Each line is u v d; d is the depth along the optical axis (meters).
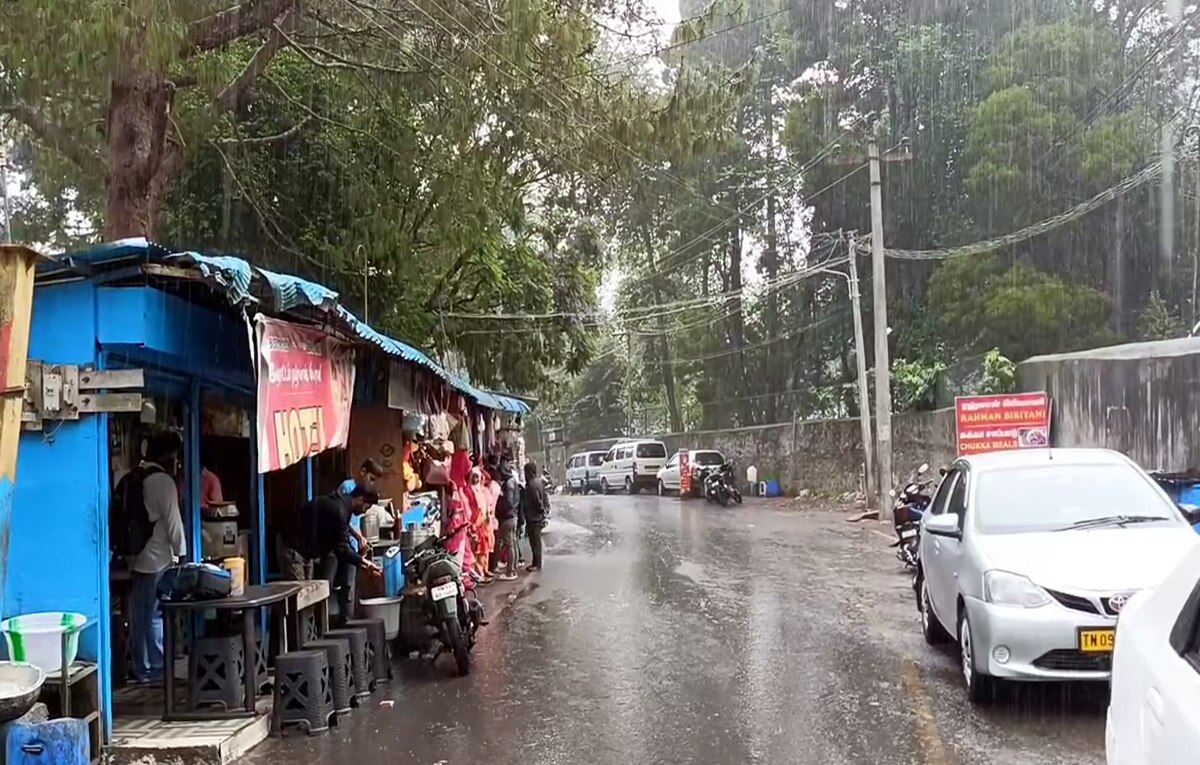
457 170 12.66
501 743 6.86
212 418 10.07
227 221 14.02
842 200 33.19
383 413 12.68
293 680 7.26
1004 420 19.25
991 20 30.44
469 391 16.48
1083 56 27.03
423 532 12.20
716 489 32.50
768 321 39.97
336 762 6.53
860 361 27.45
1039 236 27.00
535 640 10.61
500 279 18.73
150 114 10.75
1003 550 7.34
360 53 12.70
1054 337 26.16
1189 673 2.94
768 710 7.45
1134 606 3.69
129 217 10.67
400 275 15.23
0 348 5.69
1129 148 25.56
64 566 6.47
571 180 13.41
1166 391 15.29
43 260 6.23
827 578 14.59
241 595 7.37
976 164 27.78
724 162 37.16
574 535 22.66
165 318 6.81
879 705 7.47
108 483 6.63
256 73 11.69
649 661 9.31
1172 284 26.83
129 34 8.47
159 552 8.32
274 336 7.18
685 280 42.94
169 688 7.11
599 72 11.99
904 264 32.03
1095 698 7.39
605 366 62.22
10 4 8.75
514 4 10.27
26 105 10.54
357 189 14.16
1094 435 18.12
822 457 33.75
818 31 33.34
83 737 5.45
